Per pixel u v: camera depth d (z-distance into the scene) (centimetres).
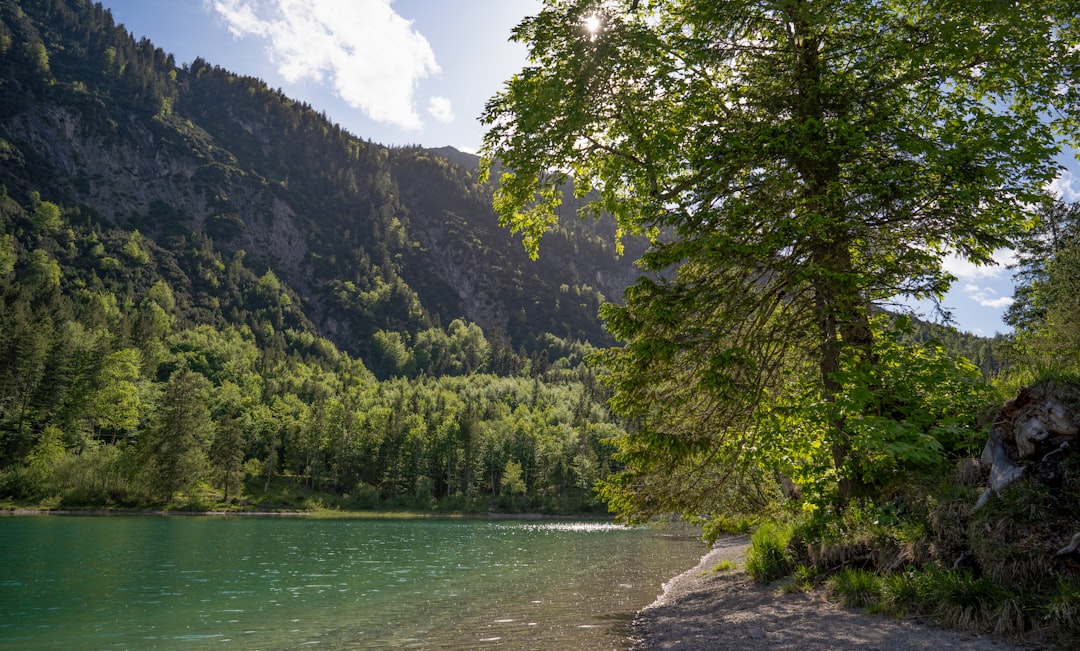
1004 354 1991
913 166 1166
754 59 1374
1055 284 2209
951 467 1137
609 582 2016
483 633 1212
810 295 1254
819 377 1354
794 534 1382
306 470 11550
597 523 8525
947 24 1140
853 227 1144
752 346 1262
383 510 10750
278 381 17238
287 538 4356
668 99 1395
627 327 1227
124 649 1159
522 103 1288
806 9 1217
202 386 13975
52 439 8375
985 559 896
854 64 1279
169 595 1817
